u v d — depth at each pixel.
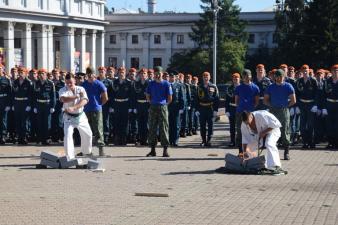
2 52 80.81
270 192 11.28
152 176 13.27
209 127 20.73
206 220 8.84
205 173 13.80
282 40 72.31
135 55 111.94
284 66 20.12
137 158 16.80
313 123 19.66
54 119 21.73
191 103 24.98
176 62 92.69
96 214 9.21
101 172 13.87
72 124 15.34
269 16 104.62
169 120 20.77
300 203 10.20
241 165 13.80
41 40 92.44
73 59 97.94
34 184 12.09
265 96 16.38
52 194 10.94
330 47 59.94
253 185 12.09
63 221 8.73
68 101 15.21
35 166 14.90
